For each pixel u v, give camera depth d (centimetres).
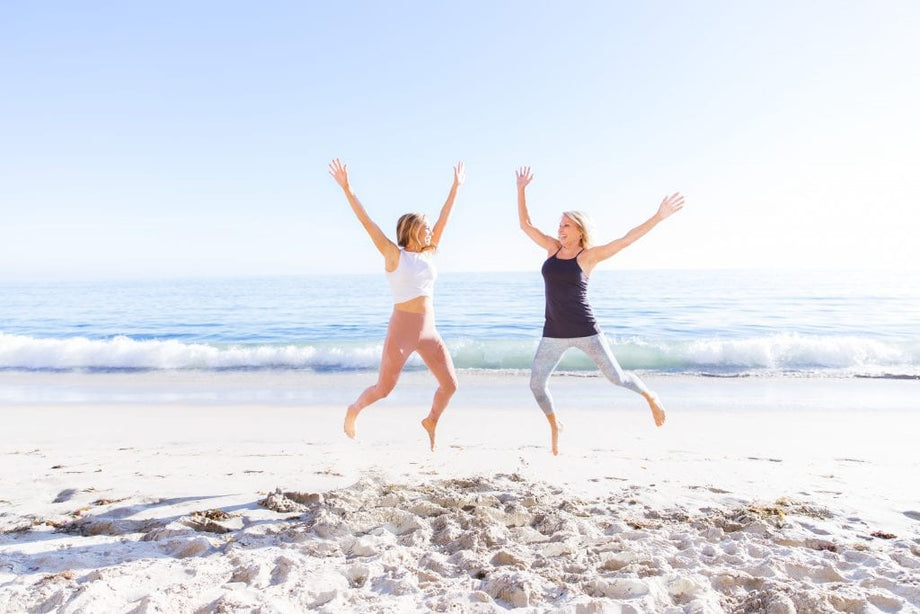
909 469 550
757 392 1013
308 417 826
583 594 284
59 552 337
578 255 452
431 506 421
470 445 650
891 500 454
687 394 998
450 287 4219
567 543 353
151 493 468
